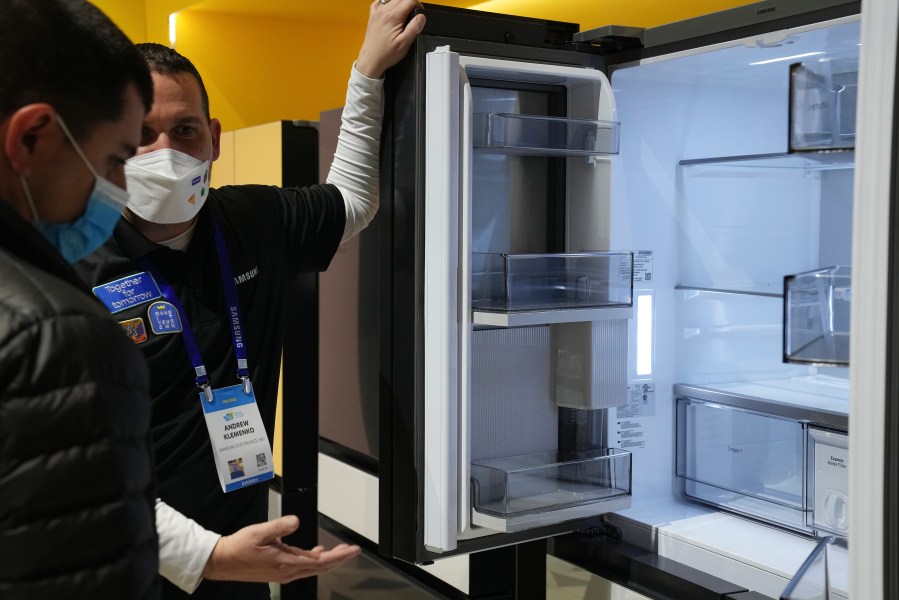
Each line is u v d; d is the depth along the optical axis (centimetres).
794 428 194
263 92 400
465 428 169
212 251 168
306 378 289
